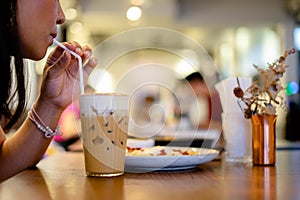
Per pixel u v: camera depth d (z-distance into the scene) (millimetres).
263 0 3455
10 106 904
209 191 602
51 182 691
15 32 771
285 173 778
